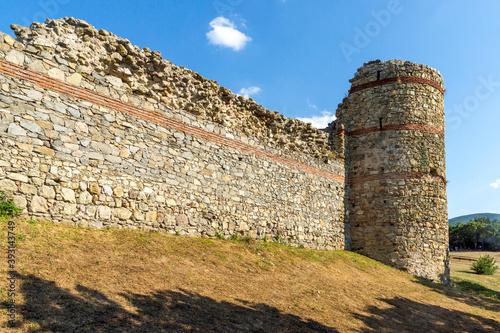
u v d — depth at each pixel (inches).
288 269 432.1
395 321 353.1
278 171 585.6
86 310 213.6
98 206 364.2
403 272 621.3
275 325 266.5
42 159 331.6
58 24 369.4
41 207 324.5
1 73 318.0
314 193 643.5
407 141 674.2
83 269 264.2
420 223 650.8
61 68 360.2
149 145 421.1
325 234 647.8
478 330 390.0
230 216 496.7
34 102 334.6
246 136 546.9
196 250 385.4
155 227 409.4
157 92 444.5
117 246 327.9
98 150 374.3
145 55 438.0
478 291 657.0
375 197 679.1
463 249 2824.8
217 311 263.7
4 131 311.6
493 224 2871.6
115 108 397.4
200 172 470.3
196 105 482.3
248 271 380.8
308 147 660.1
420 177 666.2
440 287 589.3
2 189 303.6
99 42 399.5
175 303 257.1
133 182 398.0
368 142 706.8
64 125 352.2
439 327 369.1
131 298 244.1
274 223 559.5
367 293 425.4
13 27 341.1
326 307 337.4
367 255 668.1
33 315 193.6
